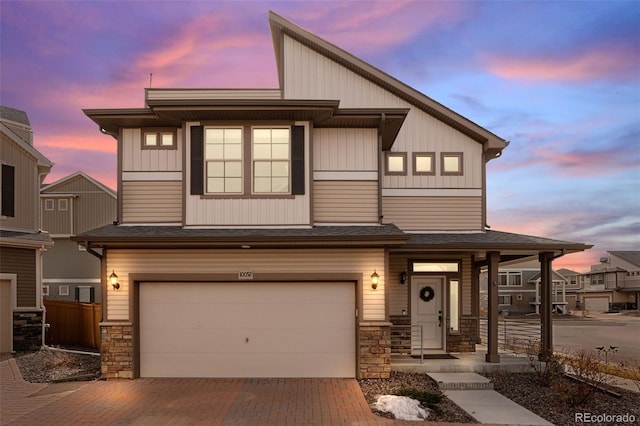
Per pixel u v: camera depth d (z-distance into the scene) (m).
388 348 9.32
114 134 10.84
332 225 10.23
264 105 9.47
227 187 10.05
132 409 7.25
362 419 6.83
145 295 9.58
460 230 12.06
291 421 6.71
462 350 11.59
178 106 9.45
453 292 11.80
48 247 13.73
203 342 9.52
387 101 12.20
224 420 6.74
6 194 13.10
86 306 13.67
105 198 24.52
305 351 9.53
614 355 15.20
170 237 9.00
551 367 9.48
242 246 9.43
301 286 9.65
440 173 12.20
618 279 50.25
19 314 12.57
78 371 10.02
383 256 9.52
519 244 10.12
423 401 7.56
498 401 7.95
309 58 12.09
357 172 10.41
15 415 6.95
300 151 10.07
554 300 39.84
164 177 10.51
